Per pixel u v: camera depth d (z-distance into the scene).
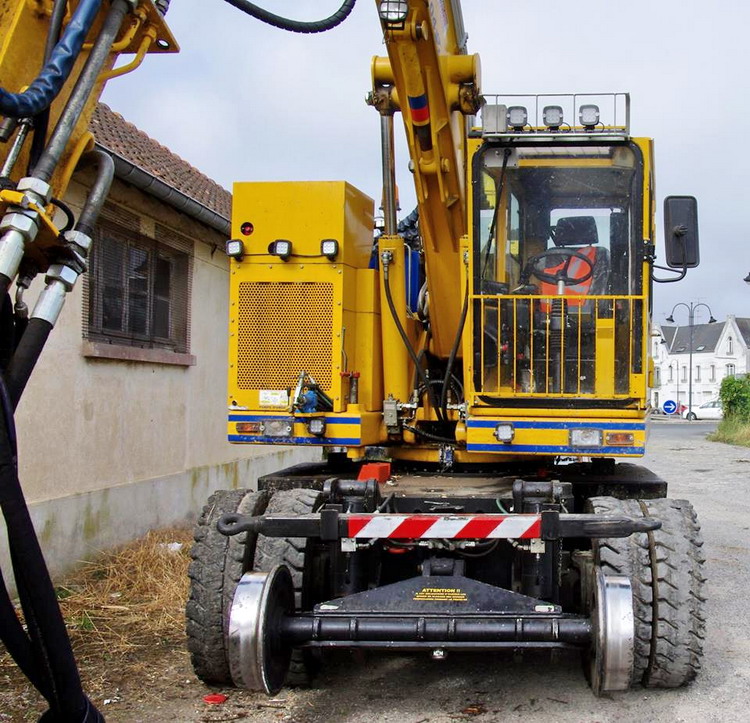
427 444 5.64
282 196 5.48
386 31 4.61
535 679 4.78
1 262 2.41
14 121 2.68
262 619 3.68
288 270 5.43
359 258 5.72
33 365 2.52
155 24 3.11
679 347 90.06
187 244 9.48
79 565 7.16
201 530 4.60
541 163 5.14
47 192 2.56
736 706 4.36
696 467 17.31
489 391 5.03
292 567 4.42
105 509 7.60
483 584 4.09
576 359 5.01
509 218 5.16
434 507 4.62
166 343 9.14
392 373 5.68
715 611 6.28
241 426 5.38
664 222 5.08
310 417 5.29
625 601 3.72
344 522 4.01
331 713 4.29
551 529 3.93
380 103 5.38
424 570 4.28
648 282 5.05
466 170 5.25
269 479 5.40
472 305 5.09
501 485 5.10
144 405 8.48
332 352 5.36
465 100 5.27
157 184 7.79
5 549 6.10
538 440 4.94
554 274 5.12
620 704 4.39
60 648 2.38
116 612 5.99
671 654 4.28
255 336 5.43
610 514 4.41
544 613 3.98
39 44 2.90
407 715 4.26
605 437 4.91
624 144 5.09
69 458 7.16
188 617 4.40
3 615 2.34
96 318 7.66
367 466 5.06
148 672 4.86
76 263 2.72
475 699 4.48
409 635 3.87
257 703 4.43
